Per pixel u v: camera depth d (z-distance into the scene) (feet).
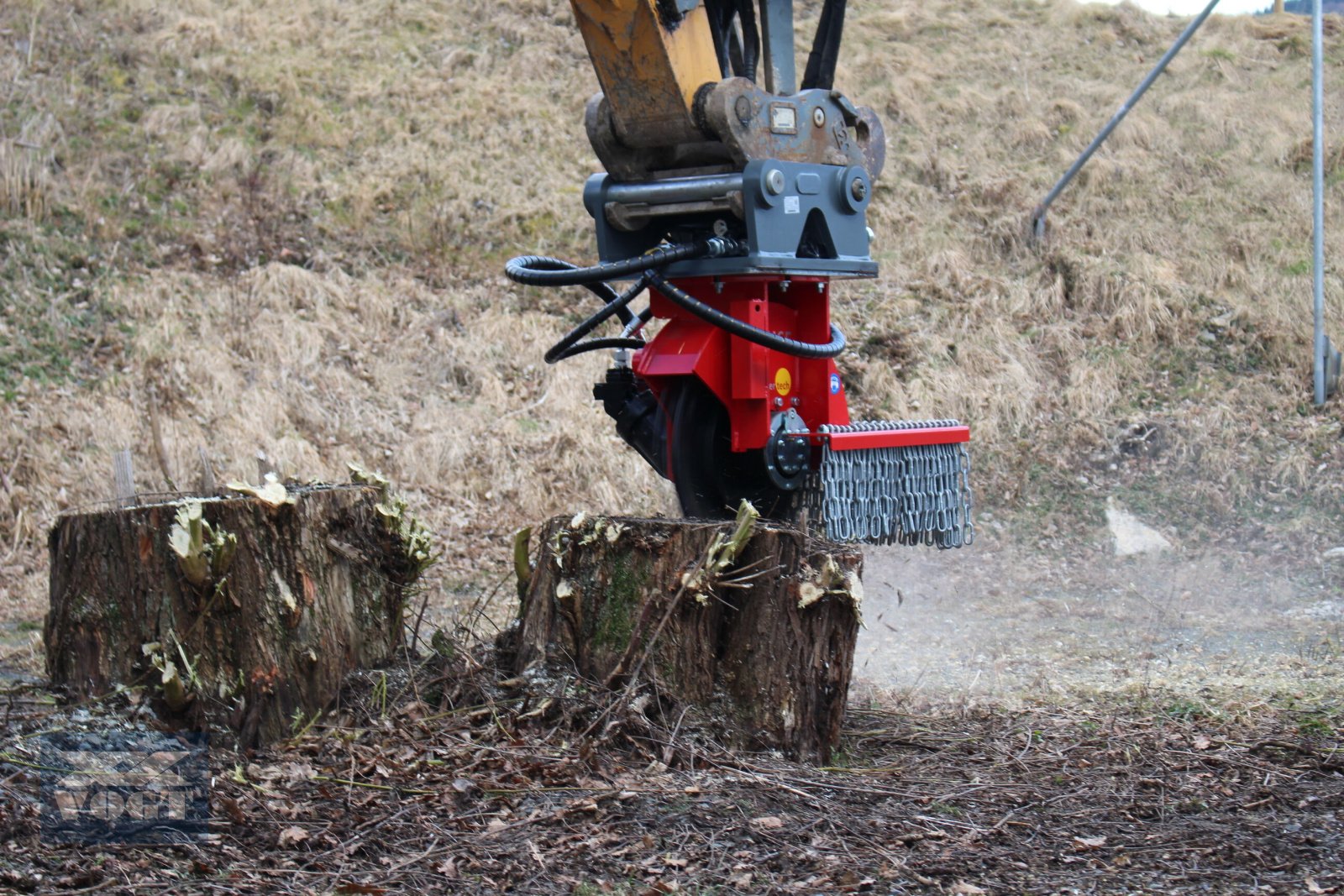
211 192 75.97
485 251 77.82
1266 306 73.00
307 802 24.20
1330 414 65.57
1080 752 29.32
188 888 20.62
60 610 27.81
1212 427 64.69
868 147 37.11
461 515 58.49
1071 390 67.41
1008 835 24.02
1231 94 91.61
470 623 33.58
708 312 33.09
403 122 85.71
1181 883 21.70
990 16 103.40
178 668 26.30
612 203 35.01
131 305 66.44
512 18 97.30
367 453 62.08
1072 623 45.96
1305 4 120.06
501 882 21.17
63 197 71.72
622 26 31.78
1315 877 21.93
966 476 38.83
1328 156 85.05
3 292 64.49
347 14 95.61
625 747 27.14
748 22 35.86
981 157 86.53
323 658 27.50
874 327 71.87
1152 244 77.71
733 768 26.50
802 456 34.35
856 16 102.22
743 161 32.78
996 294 74.69
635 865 21.80
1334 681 36.50
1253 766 28.37
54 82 79.77
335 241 75.92
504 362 69.56
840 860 22.36
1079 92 93.15
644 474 62.08
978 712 32.96
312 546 27.45
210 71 85.40
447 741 27.02
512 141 85.97
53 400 59.52
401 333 70.38
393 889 20.77
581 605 28.63
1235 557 56.08
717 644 28.04
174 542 25.54
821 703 27.89
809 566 27.58
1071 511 60.23
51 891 20.24
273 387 63.72
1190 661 39.75
